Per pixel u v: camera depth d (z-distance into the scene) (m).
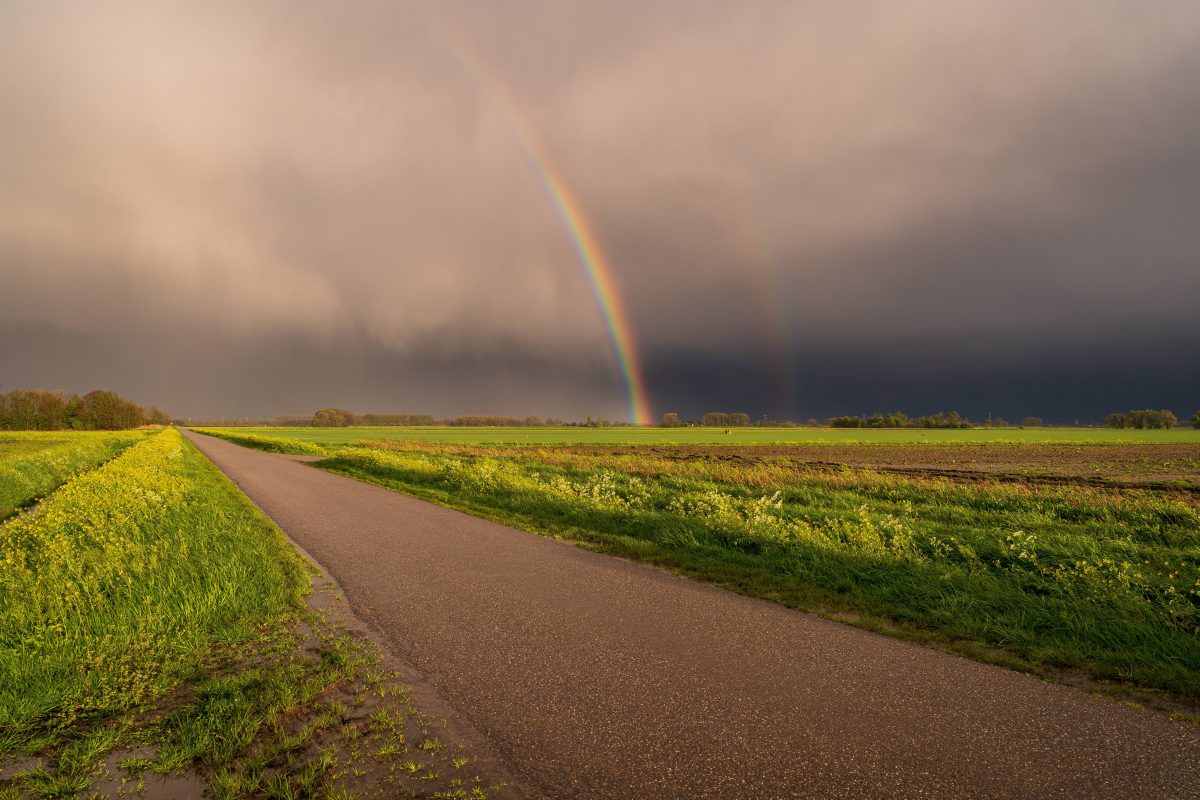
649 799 3.12
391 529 11.50
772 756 3.54
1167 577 7.05
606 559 8.92
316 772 3.42
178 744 3.76
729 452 47.06
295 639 5.54
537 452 42.12
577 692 4.42
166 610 6.07
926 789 3.23
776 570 8.16
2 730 3.91
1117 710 4.22
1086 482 23.19
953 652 5.33
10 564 7.01
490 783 3.29
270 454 43.75
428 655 5.15
